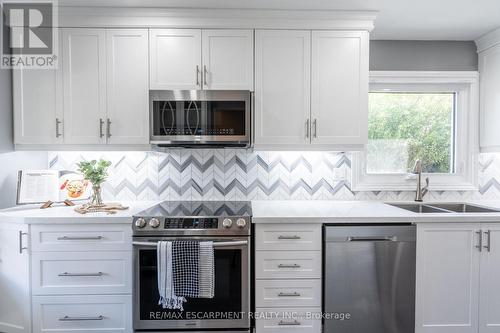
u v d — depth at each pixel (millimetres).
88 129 2271
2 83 2176
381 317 1992
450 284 2031
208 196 2666
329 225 1999
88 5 2180
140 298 1941
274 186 2666
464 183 2713
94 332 1994
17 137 2258
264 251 1986
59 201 2367
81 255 1979
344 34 2287
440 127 2773
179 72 2268
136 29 2258
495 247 2045
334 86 2297
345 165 2682
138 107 2273
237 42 2273
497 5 2137
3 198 2209
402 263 1991
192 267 1871
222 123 2199
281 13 2234
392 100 2760
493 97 2531
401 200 2699
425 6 2158
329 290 1977
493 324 2057
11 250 1995
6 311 2012
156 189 2656
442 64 2697
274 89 2289
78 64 2252
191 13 2223
